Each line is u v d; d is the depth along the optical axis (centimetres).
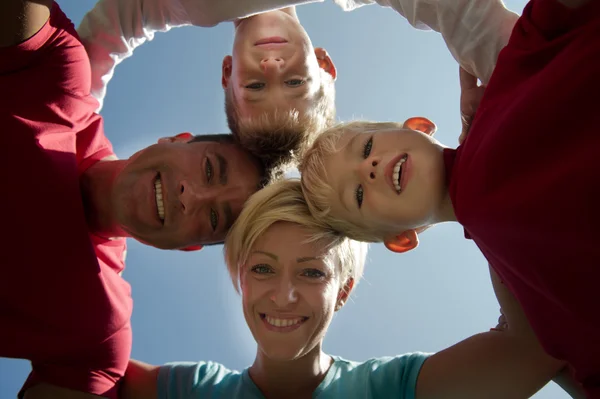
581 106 50
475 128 61
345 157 72
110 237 83
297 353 70
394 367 75
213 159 81
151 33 90
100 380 76
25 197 72
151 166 79
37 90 75
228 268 76
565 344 59
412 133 69
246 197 82
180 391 76
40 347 75
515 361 70
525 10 60
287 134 87
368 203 69
